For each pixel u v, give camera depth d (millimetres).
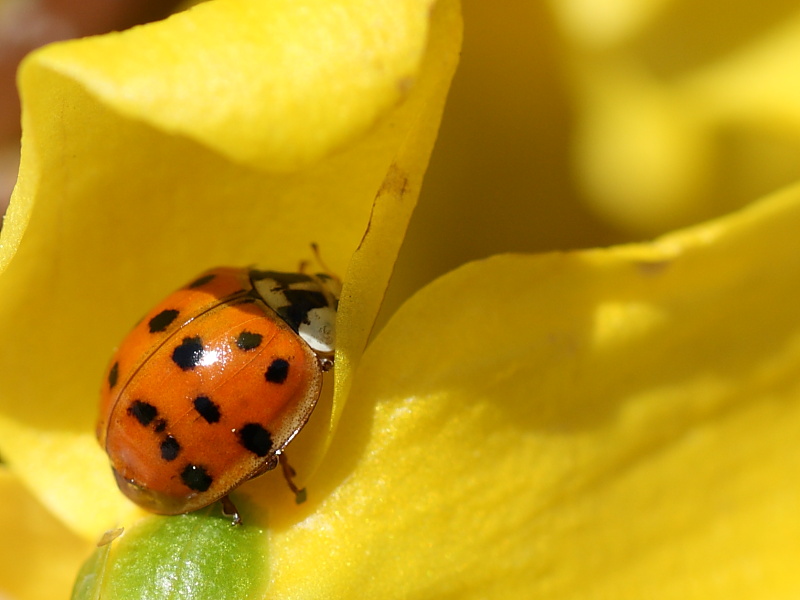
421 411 72
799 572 75
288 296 73
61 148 69
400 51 65
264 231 73
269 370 72
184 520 72
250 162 64
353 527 72
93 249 73
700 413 74
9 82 79
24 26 79
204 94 64
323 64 65
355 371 70
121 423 72
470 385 72
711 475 74
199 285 73
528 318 72
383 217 69
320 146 64
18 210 67
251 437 72
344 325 70
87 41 65
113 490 76
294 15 65
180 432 71
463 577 73
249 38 65
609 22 82
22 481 78
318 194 72
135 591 72
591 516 74
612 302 72
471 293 72
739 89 82
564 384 72
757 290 73
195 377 71
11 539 82
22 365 74
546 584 74
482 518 73
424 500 72
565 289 72
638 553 74
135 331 73
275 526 72
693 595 75
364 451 72
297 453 73
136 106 64
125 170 71
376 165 71
